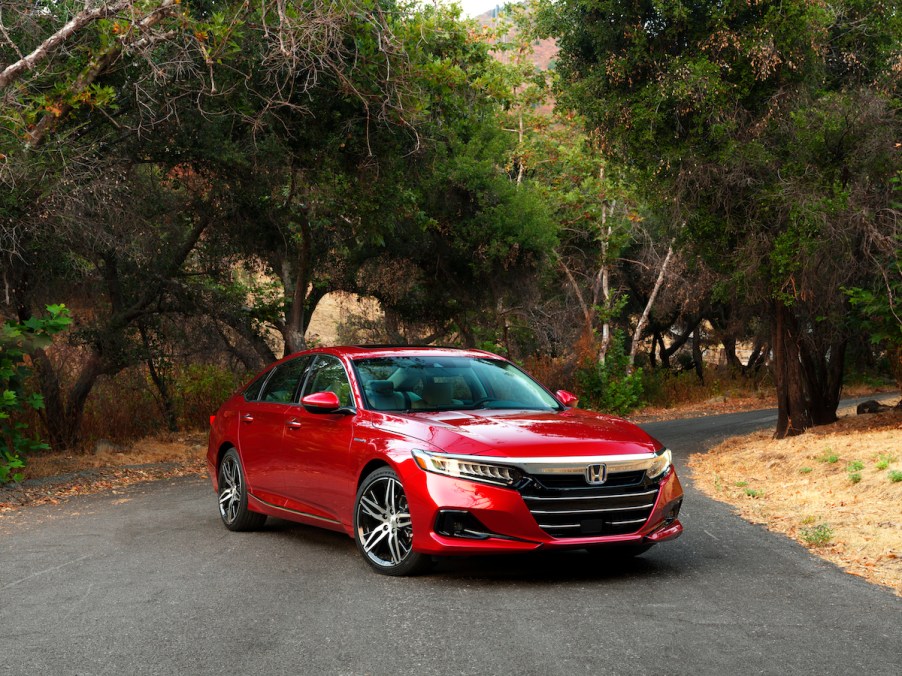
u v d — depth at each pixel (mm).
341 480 6855
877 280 14594
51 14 12086
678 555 7039
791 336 17641
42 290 15727
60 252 13820
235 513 8438
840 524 8047
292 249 20109
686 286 31875
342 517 6902
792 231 14594
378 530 6508
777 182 15281
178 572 6656
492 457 5914
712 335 50094
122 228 13703
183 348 19719
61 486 12352
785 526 8281
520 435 6184
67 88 11211
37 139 11273
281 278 22359
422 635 4887
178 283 17688
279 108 13867
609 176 19422
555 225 25578
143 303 17391
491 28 30969
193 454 17172
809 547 7316
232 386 22250
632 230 31594
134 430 19109
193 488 12125
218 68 12891
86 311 17578
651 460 6277
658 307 37031
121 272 17156
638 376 32875
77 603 5801
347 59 13039
